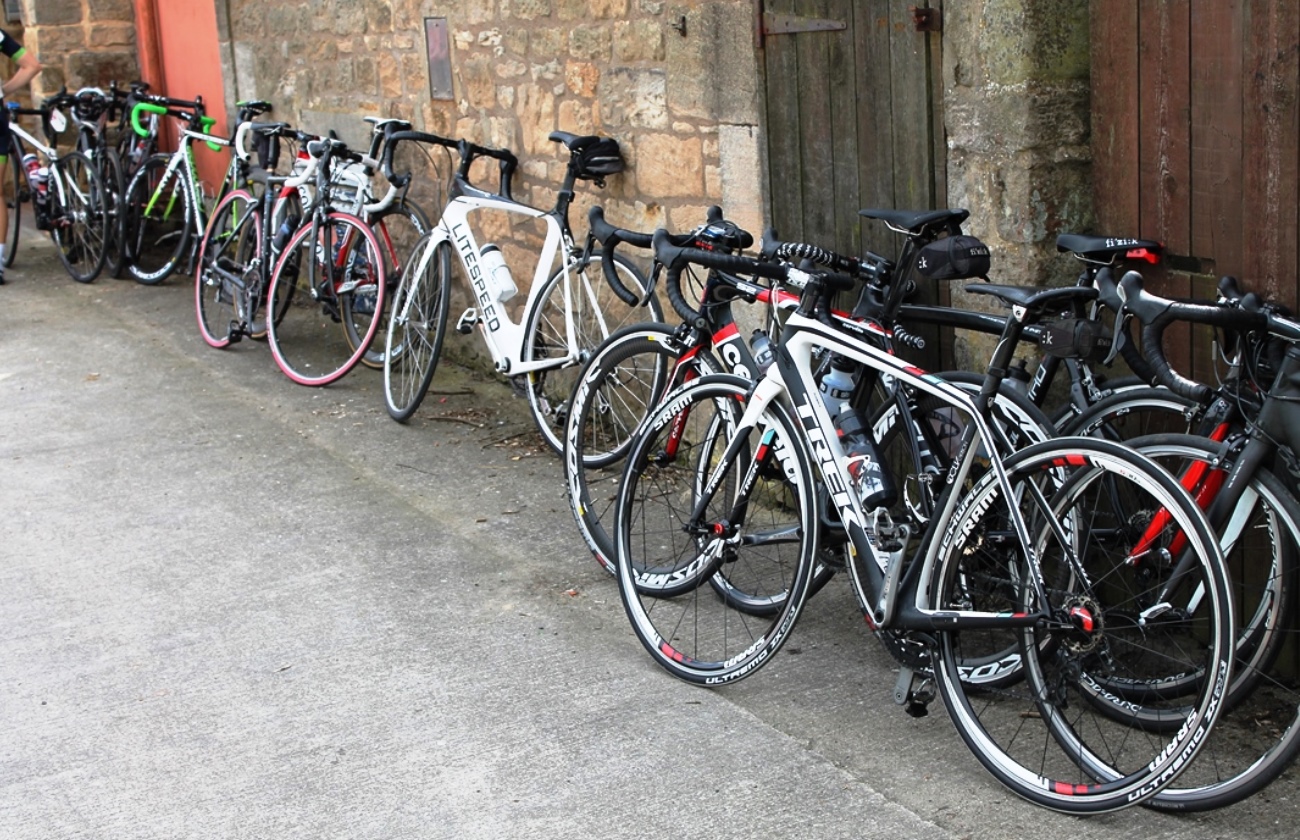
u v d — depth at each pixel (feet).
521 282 19.03
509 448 17.16
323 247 20.08
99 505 15.69
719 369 11.80
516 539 14.23
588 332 17.10
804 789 9.43
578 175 16.11
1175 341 10.71
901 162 12.40
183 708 10.97
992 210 11.41
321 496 15.70
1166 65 10.33
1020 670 10.14
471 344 20.85
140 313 24.90
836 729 10.23
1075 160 11.12
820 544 10.89
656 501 14.30
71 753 10.36
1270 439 8.81
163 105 26.55
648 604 12.55
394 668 11.51
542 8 17.31
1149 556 9.38
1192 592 9.93
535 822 9.21
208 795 9.71
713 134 14.79
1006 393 10.36
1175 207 10.48
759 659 10.51
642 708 10.68
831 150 13.23
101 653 12.00
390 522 14.84
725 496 11.80
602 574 13.29
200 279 22.40
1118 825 8.81
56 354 22.36
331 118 23.39
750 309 14.74
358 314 21.31
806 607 12.35
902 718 10.35
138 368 21.39
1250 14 9.63
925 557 9.59
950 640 9.55
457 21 19.24
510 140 18.61
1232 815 8.85
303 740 10.41
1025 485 9.29
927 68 11.90
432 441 17.53
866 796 9.30
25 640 12.31
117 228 27.30
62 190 27.40
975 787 9.36
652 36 15.43
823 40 13.03
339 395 19.65
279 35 24.70
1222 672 8.09
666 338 12.25
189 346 22.56
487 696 10.97
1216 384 10.42
